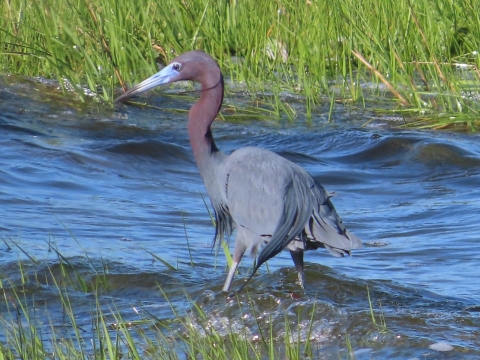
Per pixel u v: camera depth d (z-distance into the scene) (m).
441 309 7.88
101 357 6.51
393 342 6.98
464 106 16.41
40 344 6.88
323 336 7.27
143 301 8.38
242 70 18.53
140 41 18.91
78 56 17.91
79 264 9.23
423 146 14.81
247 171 8.63
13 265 9.17
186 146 15.16
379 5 19.56
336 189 13.37
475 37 18.22
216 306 7.95
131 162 14.05
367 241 10.70
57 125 15.64
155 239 10.52
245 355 6.57
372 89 18.66
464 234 10.79
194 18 19.48
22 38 18.14
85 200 12.05
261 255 7.94
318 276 8.69
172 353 6.80
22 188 12.27
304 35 19.20
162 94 17.98
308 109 16.62
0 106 16.12
